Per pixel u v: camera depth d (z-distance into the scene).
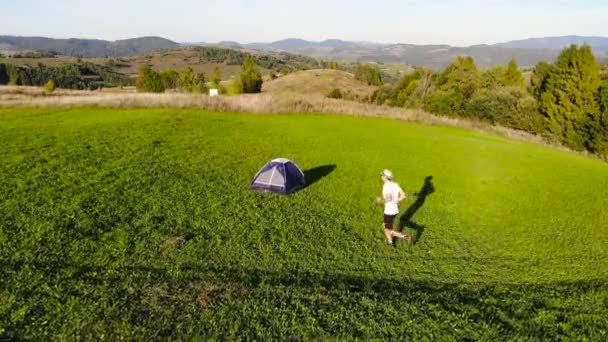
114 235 10.79
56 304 6.72
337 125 31.25
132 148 19.58
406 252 12.02
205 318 6.57
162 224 11.86
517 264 11.74
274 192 15.72
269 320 6.71
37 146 18.42
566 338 6.68
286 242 11.64
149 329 6.19
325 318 6.88
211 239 11.27
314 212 14.30
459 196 17.70
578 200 17.94
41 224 10.82
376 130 30.44
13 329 6.04
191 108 33.53
